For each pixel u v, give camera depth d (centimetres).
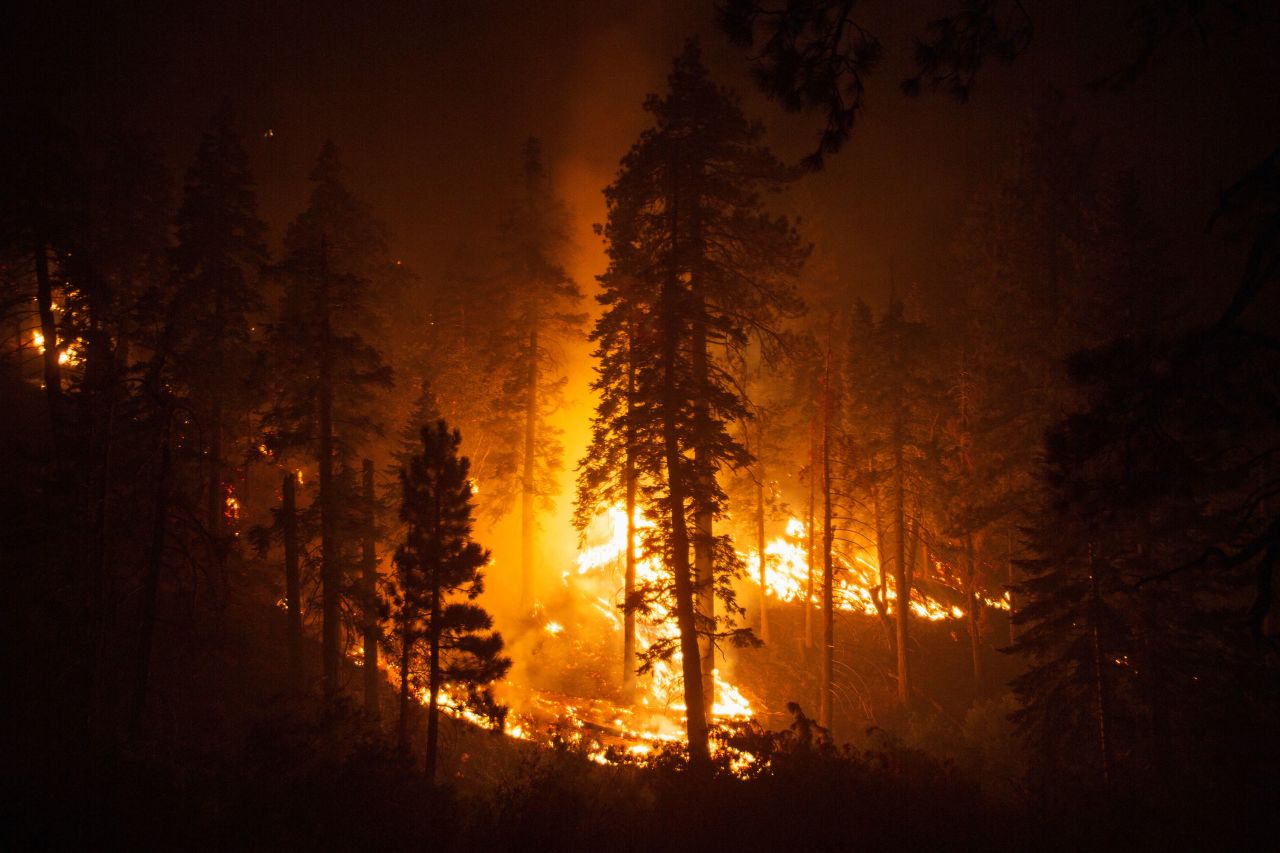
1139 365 679
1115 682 1745
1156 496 683
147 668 1526
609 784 1295
